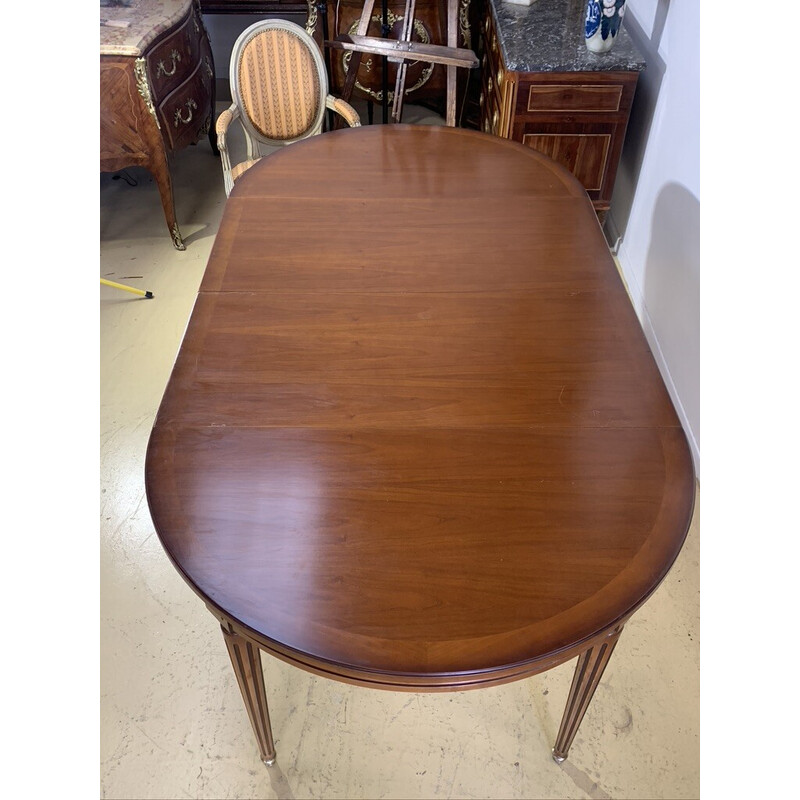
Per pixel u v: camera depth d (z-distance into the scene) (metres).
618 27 2.36
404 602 0.99
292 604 0.99
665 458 1.19
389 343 1.41
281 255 1.64
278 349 1.39
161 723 1.59
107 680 1.67
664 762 1.53
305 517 1.09
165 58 2.72
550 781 1.50
